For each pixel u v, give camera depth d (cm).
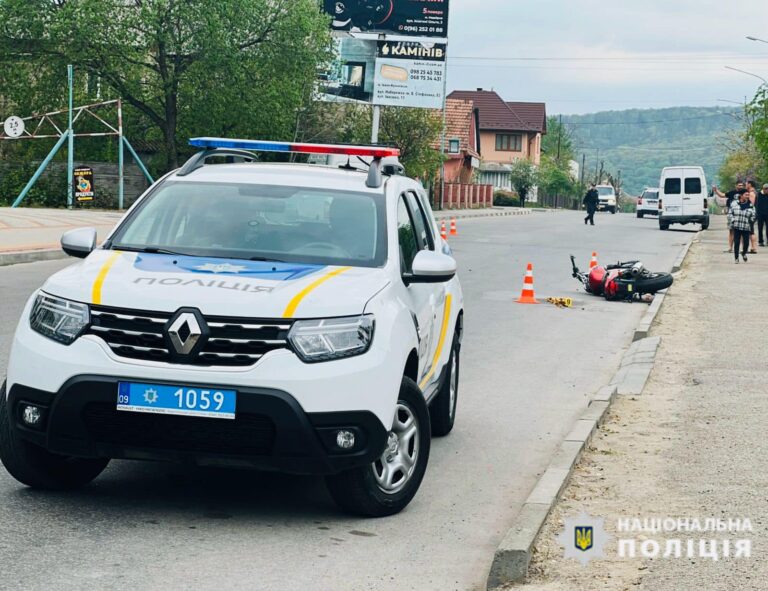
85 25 4231
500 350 1383
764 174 4375
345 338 608
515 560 546
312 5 4559
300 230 715
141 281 627
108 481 704
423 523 655
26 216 3362
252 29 4362
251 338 595
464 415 989
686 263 2870
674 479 733
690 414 957
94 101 4578
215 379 588
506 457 839
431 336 771
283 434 589
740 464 773
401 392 656
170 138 4522
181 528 616
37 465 652
